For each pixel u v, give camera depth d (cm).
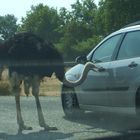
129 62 1062
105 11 6638
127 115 1071
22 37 1074
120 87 1073
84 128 1076
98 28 7769
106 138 880
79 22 9394
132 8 6366
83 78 1161
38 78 1081
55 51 1083
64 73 1112
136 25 1103
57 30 9525
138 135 853
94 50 1197
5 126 1095
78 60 1223
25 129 1068
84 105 1188
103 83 1116
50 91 1717
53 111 1280
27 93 1112
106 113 1136
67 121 1167
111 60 1118
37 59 1066
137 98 1034
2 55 1076
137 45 1071
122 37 1116
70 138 968
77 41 8944
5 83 1584
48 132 1041
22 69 1072
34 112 1250
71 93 1220
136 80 1034
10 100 1473
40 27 9569
